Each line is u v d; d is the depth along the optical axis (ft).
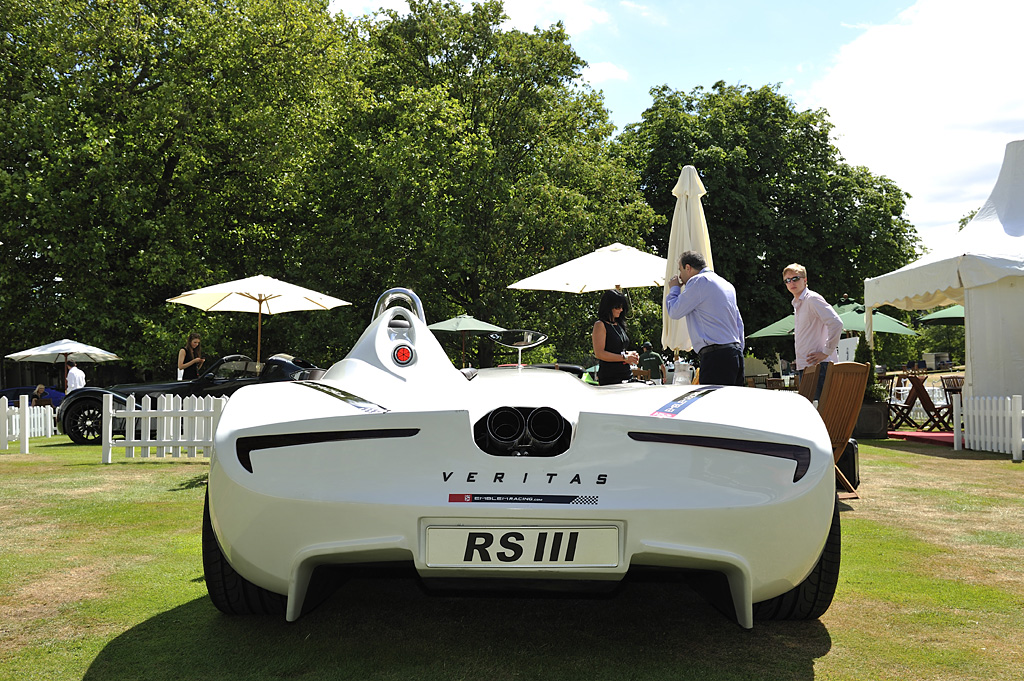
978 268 31.55
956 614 10.00
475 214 76.38
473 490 7.35
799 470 7.68
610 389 10.75
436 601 10.50
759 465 7.59
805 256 96.53
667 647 8.77
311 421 7.59
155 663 8.14
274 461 7.61
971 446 31.48
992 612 10.10
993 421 30.12
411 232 72.95
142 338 64.44
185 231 65.67
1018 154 34.63
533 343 13.38
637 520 7.30
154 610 9.96
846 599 10.67
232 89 68.33
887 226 98.43
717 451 7.58
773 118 98.07
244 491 7.54
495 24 85.15
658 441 7.55
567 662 8.27
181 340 62.03
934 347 199.21
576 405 8.52
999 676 7.95
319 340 70.54
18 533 14.78
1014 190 34.53
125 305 66.13
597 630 9.36
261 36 68.80
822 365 18.98
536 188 76.07
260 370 37.52
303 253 74.54
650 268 29.30
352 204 73.41
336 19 79.97
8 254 63.52
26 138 59.00
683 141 95.50
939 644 8.89
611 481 7.42
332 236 72.74
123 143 64.18
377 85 83.76
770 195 96.58
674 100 102.68
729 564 7.45
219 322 64.59
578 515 7.25
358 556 7.51
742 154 92.68
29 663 8.14
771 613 9.56
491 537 7.36
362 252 70.18
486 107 83.25
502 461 7.47
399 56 83.87
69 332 66.59
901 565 12.54
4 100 60.90
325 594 8.57
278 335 71.92
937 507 17.79
